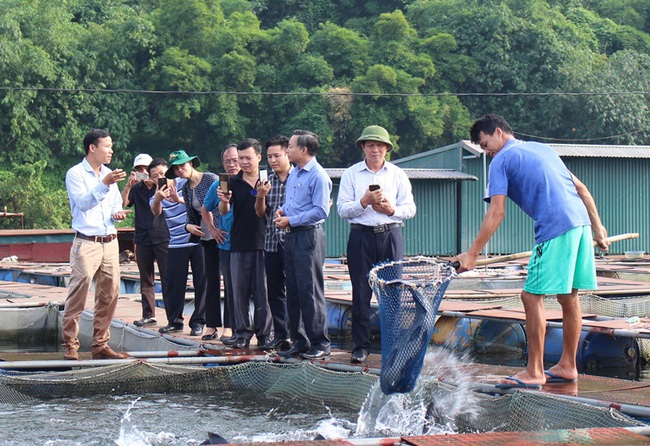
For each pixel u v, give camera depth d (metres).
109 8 42.47
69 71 36.06
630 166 25.08
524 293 5.67
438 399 5.80
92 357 7.60
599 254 22.44
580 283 5.64
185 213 8.45
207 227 7.86
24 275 16.86
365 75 39.09
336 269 16.56
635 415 5.00
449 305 9.67
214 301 8.15
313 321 6.92
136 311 10.59
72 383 6.76
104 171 7.58
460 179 23.55
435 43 40.78
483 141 5.80
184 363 7.23
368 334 6.80
